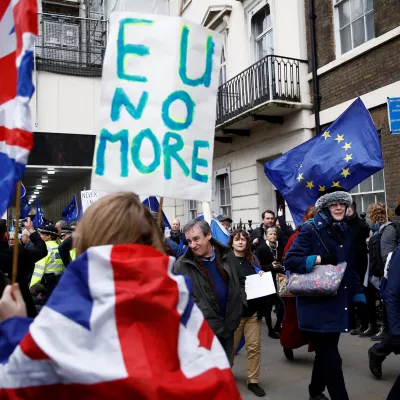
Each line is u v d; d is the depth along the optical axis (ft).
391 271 10.79
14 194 5.72
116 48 7.96
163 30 8.15
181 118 8.18
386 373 15.93
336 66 30.42
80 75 53.06
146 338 3.88
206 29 8.50
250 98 37.11
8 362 3.83
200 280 11.65
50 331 3.76
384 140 26.40
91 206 4.62
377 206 20.52
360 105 17.21
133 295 3.89
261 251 21.24
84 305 3.90
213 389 3.92
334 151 17.29
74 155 52.26
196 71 8.39
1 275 10.19
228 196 44.29
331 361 11.55
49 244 22.07
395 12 25.79
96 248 4.12
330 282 11.21
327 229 12.05
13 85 6.16
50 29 55.98
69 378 3.59
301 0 33.83
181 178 8.10
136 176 7.81
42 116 51.16
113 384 3.58
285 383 15.57
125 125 7.86
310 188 17.54
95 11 68.13
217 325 11.48
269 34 38.01
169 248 19.36
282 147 35.63
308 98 33.32
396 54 25.79
